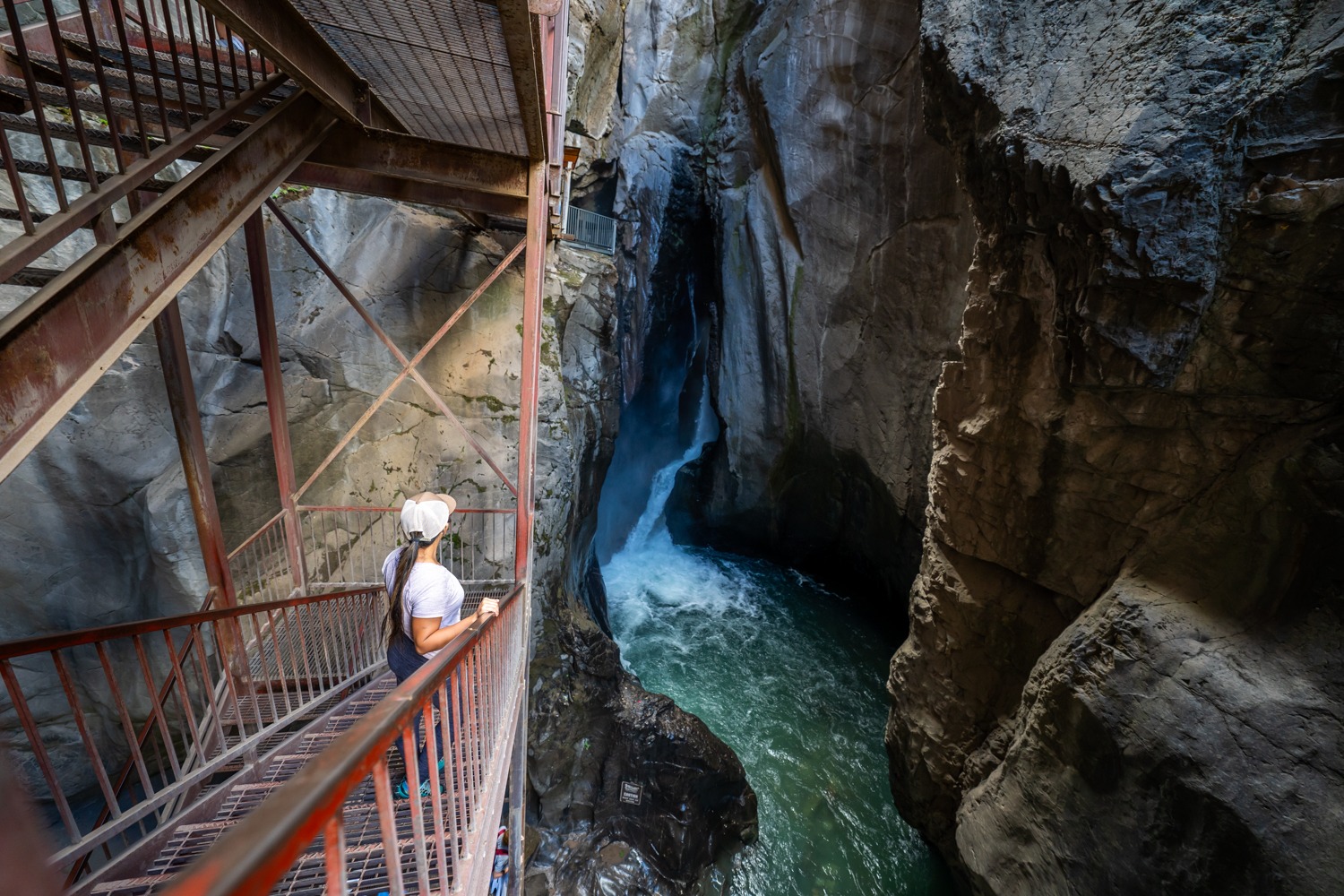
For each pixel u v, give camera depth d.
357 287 7.42
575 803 8.36
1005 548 6.20
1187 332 4.40
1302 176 3.87
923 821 7.84
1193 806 4.20
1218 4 4.20
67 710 6.07
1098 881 4.78
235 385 6.73
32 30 3.79
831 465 16.19
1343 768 3.72
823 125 14.23
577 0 14.16
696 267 20.48
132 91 2.55
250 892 0.78
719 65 18.77
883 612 15.52
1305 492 4.07
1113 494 5.25
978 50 5.68
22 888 0.36
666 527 20.02
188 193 2.83
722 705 11.71
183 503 6.30
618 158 18.86
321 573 7.13
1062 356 5.18
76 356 2.33
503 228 8.32
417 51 3.59
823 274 14.97
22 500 5.74
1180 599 4.65
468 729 2.30
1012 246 5.79
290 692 5.36
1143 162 4.30
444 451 7.85
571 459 9.97
